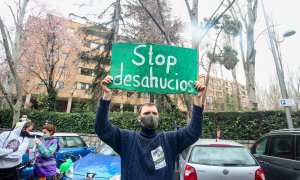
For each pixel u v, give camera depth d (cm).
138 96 2173
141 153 241
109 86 271
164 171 237
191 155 596
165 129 1564
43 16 2348
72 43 2509
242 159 579
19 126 512
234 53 2408
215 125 1479
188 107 1032
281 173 620
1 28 1445
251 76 1645
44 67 2420
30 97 3603
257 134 1398
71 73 3372
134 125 1664
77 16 1958
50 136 569
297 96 3409
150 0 1748
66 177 602
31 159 598
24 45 2405
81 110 2239
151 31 1856
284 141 652
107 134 248
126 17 1938
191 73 282
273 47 1224
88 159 698
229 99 3712
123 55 281
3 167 478
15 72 1519
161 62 282
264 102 4225
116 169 618
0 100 2839
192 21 990
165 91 278
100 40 2145
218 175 550
